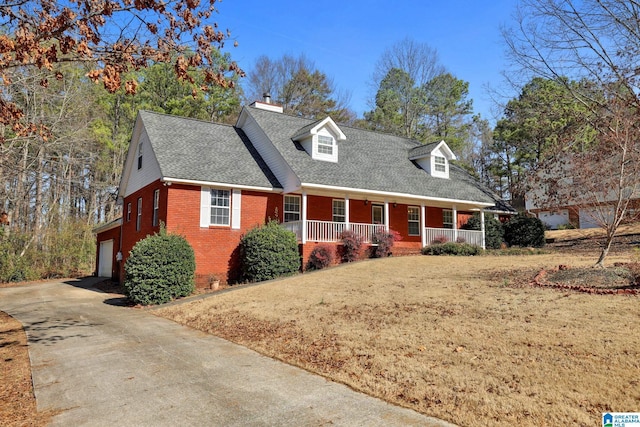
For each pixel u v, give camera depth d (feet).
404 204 74.69
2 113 28.12
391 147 82.12
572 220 108.27
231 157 62.49
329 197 67.56
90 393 18.93
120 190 73.00
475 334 22.80
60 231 95.40
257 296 40.50
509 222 81.00
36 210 96.53
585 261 44.83
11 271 82.48
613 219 37.22
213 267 54.75
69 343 28.81
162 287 45.01
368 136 82.38
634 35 63.82
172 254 46.26
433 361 20.11
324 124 65.16
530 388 16.25
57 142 79.97
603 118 58.44
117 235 75.61
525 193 88.84
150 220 58.18
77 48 21.35
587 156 43.75
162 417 15.97
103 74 21.53
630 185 38.06
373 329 26.04
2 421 16.26
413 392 17.30
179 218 52.90
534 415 14.35
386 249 64.08
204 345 27.14
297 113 144.87
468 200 74.33
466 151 158.92
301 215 64.34
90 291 61.87
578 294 28.25
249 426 14.92
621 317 22.35
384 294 35.45
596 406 14.49
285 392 18.26
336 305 33.24
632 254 49.52
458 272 44.19
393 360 20.84
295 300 36.83
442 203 74.02
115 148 113.70
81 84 88.53
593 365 17.38
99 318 38.37
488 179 151.33
